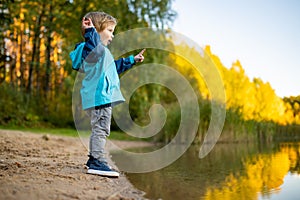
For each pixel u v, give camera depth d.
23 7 13.77
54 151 4.92
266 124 12.21
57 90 16.03
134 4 12.46
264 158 5.39
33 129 11.36
